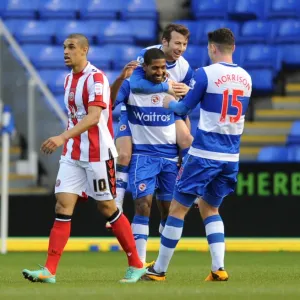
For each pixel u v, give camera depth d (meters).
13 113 58.94
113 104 32.34
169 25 34.41
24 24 67.00
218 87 28.91
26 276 28.69
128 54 64.44
